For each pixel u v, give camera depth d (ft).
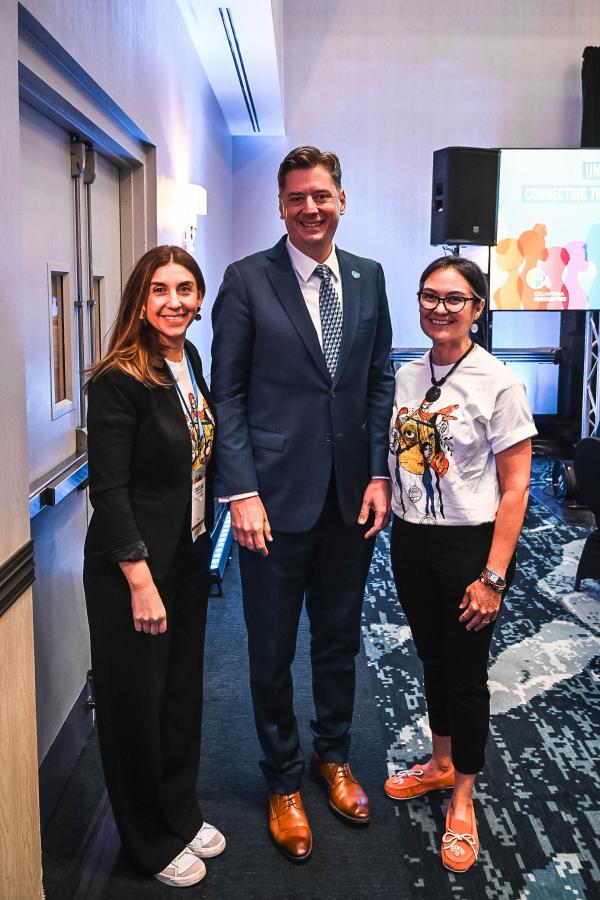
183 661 6.92
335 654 7.53
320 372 6.71
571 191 21.56
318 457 6.81
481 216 19.27
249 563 7.05
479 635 6.84
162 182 12.58
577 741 8.89
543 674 10.56
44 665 7.68
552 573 14.67
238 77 19.29
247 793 7.98
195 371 6.68
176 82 14.38
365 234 26.73
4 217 5.09
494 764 8.42
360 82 26.08
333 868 6.88
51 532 7.97
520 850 7.08
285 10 25.75
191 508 6.48
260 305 6.61
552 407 27.94
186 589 6.81
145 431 6.05
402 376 7.09
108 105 9.15
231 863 6.95
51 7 6.66
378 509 7.15
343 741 7.75
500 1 25.63
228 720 9.39
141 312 6.05
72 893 6.51
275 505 6.82
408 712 9.55
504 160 21.50
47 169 7.86
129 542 5.90
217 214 22.34
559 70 25.91
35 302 7.50
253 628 7.15
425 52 25.91
